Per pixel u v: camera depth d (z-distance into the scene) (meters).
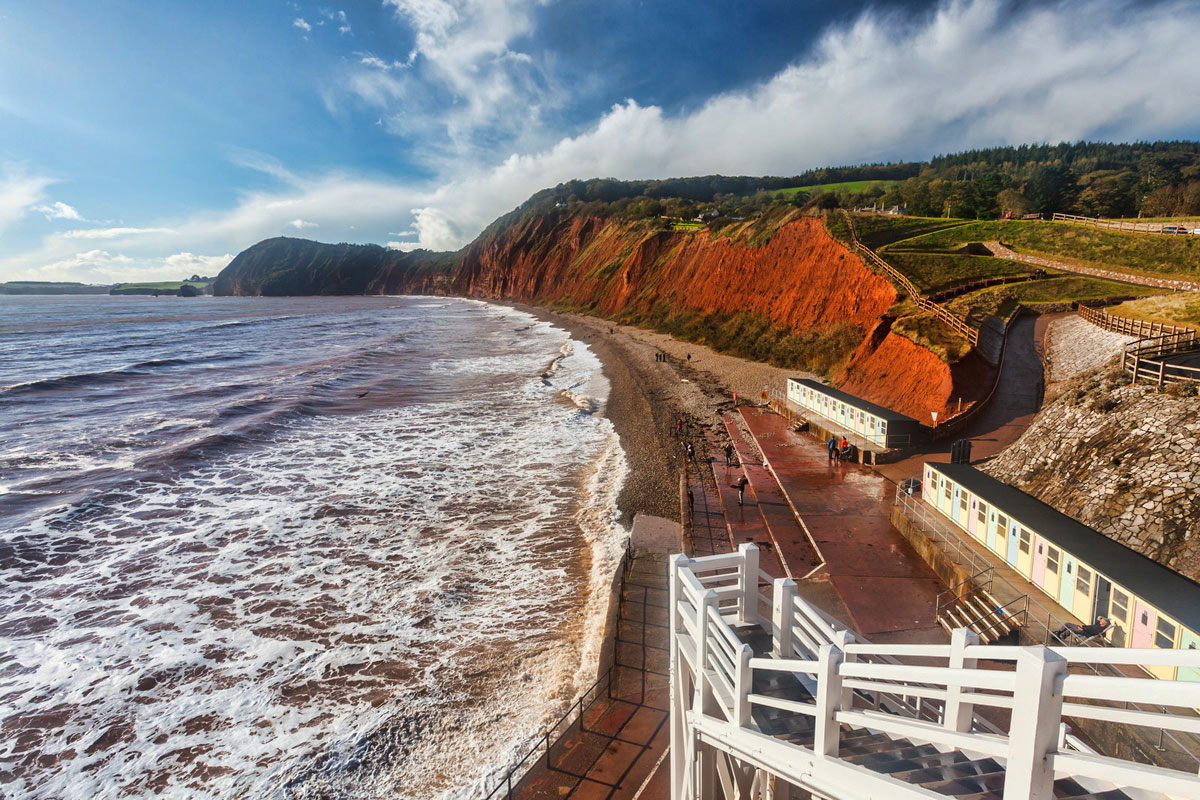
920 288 44.31
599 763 11.70
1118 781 2.91
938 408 28.92
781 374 46.28
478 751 12.72
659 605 17.12
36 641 16.27
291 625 17.09
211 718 13.85
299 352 69.00
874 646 4.48
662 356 58.69
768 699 5.47
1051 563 13.57
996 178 90.00
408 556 20.80
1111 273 45.84
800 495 22.70
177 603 18.05
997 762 4.50
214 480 27.30
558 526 22.92
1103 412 18.02
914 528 18.14
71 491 25.34
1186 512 13.38
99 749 13.01
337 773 12.40
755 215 75.12
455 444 33.19
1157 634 10.66
